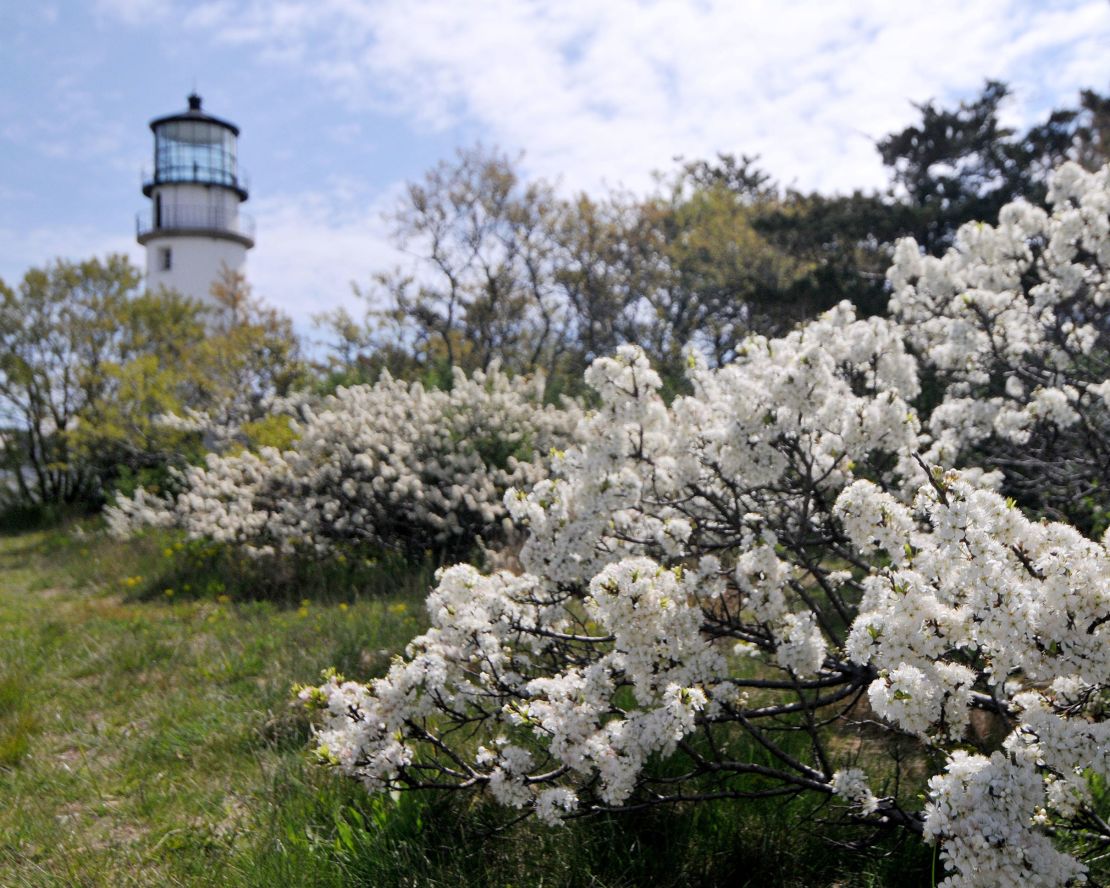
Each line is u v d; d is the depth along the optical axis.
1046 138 19.39
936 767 3.24
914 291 6.56
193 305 21.39
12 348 16.88
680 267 23.00
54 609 8.42
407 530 9.15
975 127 20.55
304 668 5.50
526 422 9.71
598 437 3.90
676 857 3.01
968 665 2.78
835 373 4.66
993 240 6.15
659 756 3.38
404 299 19.55
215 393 15.86
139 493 11.55
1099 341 6.46
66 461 17.11
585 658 3.63
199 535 9.38
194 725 4.81
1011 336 6.04
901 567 2.72
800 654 2.95
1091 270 6.18
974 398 6.65
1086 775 2.67
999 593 2.25
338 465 8.98
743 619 4.20
